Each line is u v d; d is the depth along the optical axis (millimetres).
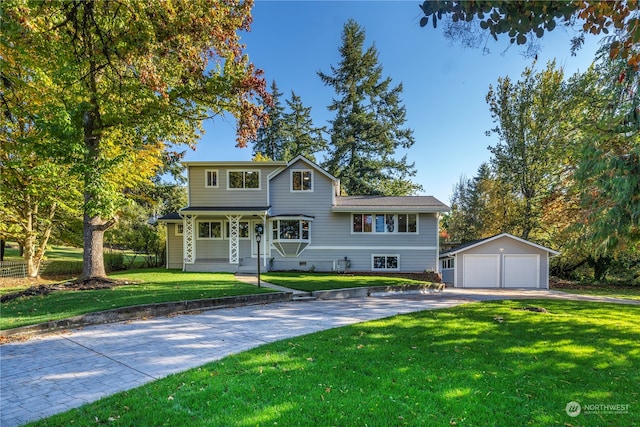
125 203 11344
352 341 5672
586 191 8586
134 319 7613
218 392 3629
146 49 8898
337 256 18797
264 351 5102
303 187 19031
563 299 12234
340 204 19312
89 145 11156
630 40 3537
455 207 34031
